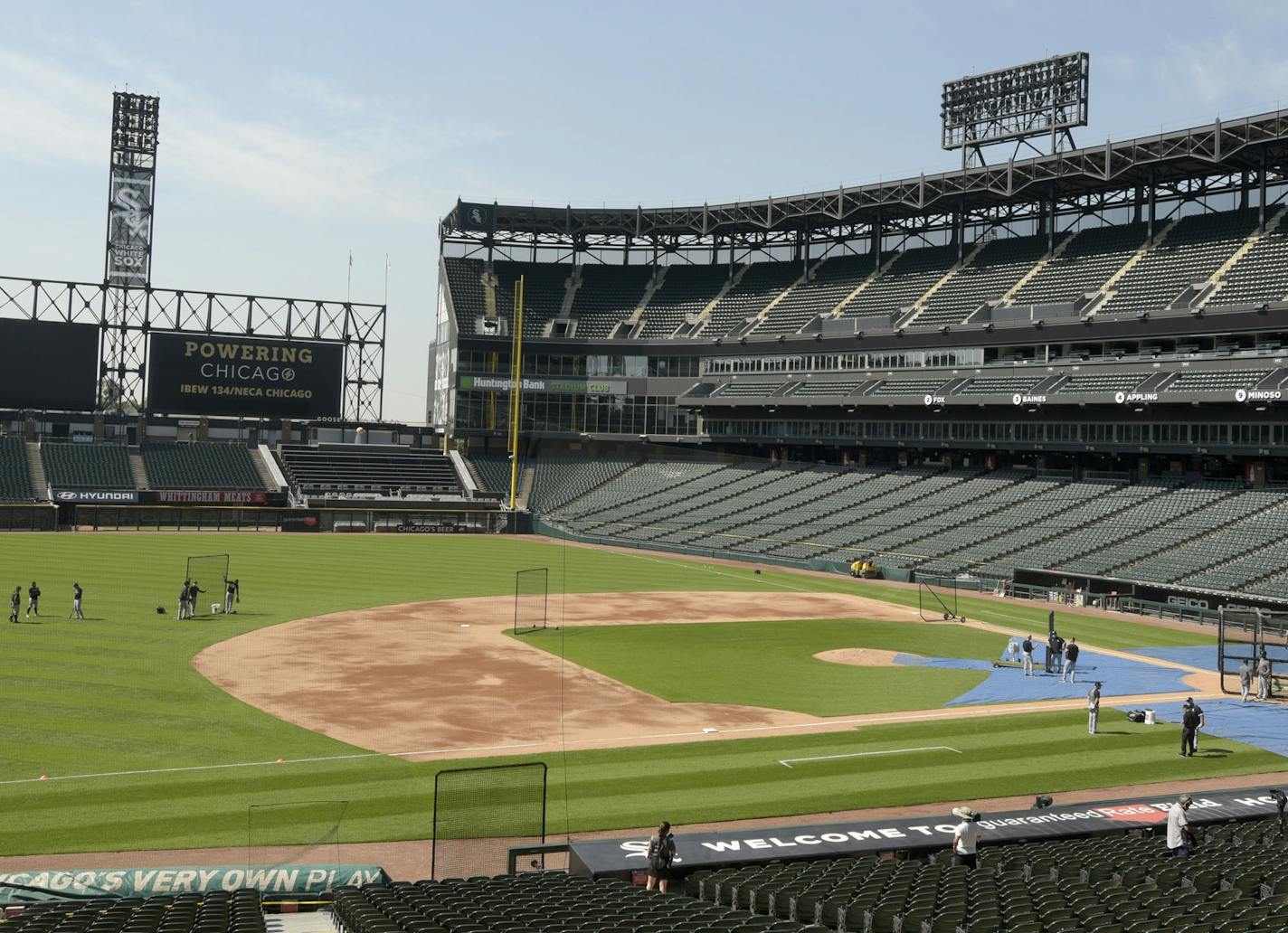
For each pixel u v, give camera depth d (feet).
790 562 268.41
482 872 70.33
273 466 349.00
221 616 165.58
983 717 117.80
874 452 326.03
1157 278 265.54
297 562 240.53
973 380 277.03
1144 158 262.88
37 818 77.41
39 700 109.81
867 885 58.90
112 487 319.06
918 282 325.62
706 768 95.35
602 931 48.62
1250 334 238.07
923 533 263.49
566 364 370.12
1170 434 241.96
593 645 155.94
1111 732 111.45
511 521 342.23
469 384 371.56
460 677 130.00
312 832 76.64
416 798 84.79
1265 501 222.89
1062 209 313.53
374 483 354.13
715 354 351.67
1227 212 277.64
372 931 48.42
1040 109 313.12
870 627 178.70
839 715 117.50
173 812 79.77
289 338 362.33
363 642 149.59
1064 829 75.15
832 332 317.83
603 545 311.88
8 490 305.73
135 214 347.77
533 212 380.78
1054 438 264.93
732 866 67.36
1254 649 131.95
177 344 345.10
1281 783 93.86
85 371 331.77
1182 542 218.38
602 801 85.61
